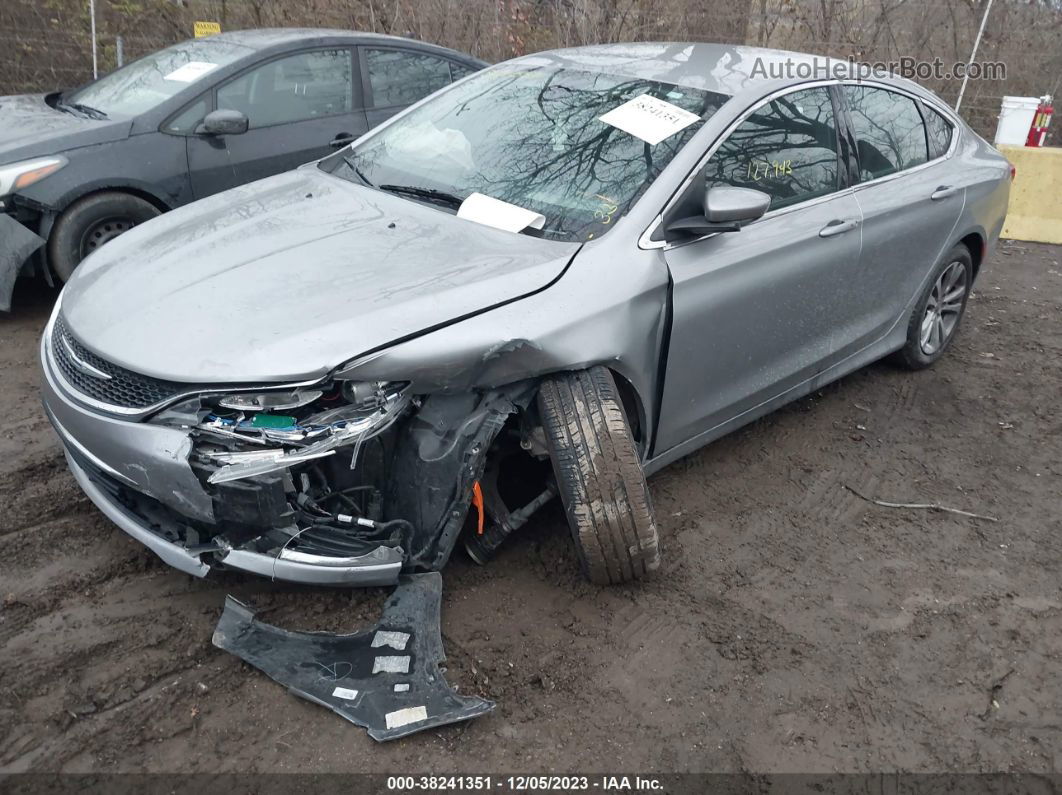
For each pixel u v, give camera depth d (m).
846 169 4.25
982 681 3.03
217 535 2.72
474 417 2.83
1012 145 9.17
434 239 3.23
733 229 3.38
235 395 2.59
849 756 2.68
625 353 3.12
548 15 11.08
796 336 4.05
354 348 2.63
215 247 3.24
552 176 3.54
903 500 4.10
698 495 3.97
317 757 2.47
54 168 4.99
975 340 6.13
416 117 4.24
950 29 11.67
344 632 2.87
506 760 2.53
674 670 2.93
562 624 3.06
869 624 3.25
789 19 11.60
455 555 3.31
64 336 2.99
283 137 5.86
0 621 2.82
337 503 2.86
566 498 2.97
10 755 2.38
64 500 3.46
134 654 2.74
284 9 10.54
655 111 3.68
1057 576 3.64
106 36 9.96
